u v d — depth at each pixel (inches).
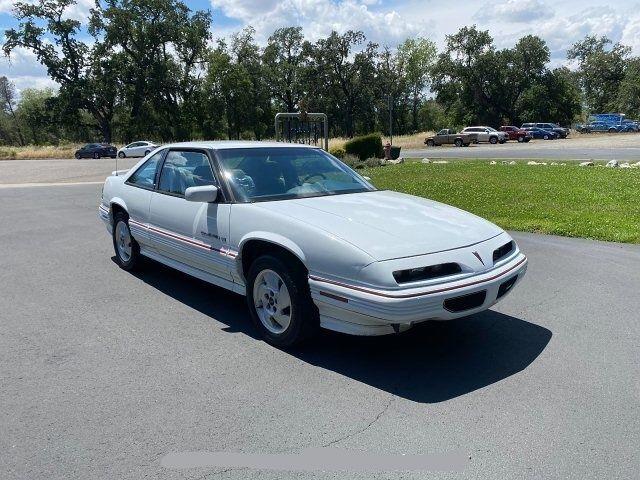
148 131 2701.8
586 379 143.3
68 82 2514.8
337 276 143.3
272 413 127.3
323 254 146.0
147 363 155.1
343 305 142.3
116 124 2711.6
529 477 103.0
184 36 2625.5
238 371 149.8
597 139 1915.6
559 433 117.7
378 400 133.3
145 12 2564.0
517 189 528.1
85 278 246.2
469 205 450.0
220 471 106.0
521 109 3149.6
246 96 2994.6
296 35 3238.2
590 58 3693.4
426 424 122.0
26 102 3905.0
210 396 135.6
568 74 3518.7
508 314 194.4
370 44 3191.4
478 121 3176.7
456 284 139.9
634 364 151.9
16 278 246.7
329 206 170.9
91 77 2556.6
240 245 171.3
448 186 576.7
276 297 164.6
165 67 2605.8
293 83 3253.0
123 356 160.1
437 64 3196.4
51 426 122.5
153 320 190.9
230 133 3097.9
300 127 828.6
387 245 142.5
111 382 143.6
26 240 336.2
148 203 223.9
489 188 544.4
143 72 2576.3
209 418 125.3
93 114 2623.0
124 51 2583.7
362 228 151.3
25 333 178.9
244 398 134.6
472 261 146.3
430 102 3762.3
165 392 137.8
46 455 111.5
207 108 2891.2
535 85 3058.6
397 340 171.8
